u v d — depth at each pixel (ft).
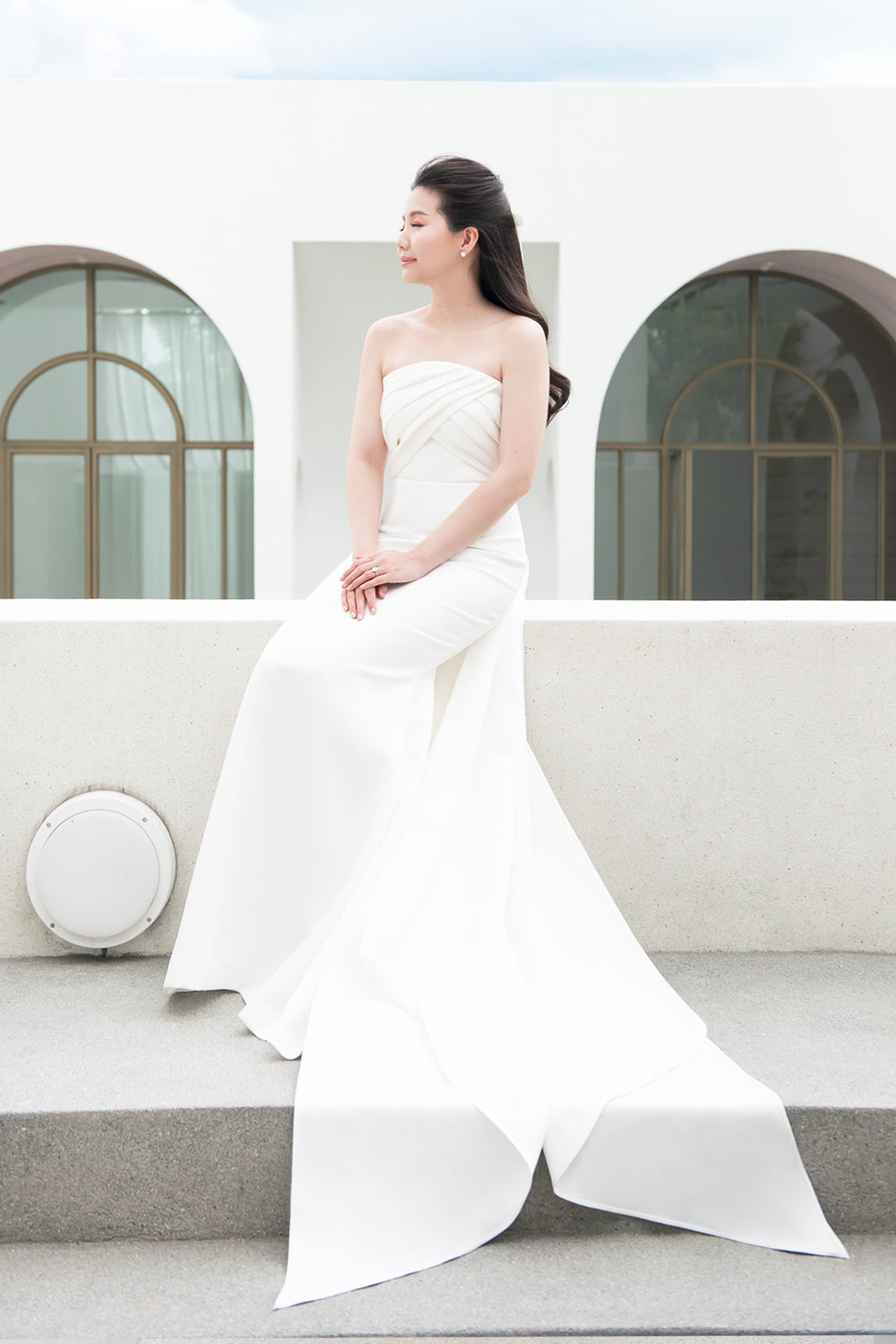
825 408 28.27
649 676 6.28
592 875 5.57
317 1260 3.93
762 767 6.32
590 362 24.13
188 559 27.96
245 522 27.86
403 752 5.16
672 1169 4.22
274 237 23.84
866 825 6.35
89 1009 5.27
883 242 24.44
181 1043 4.83
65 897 5.90
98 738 6.18
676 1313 3.72
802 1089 4.43
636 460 28.30
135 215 23.82
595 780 6.31
